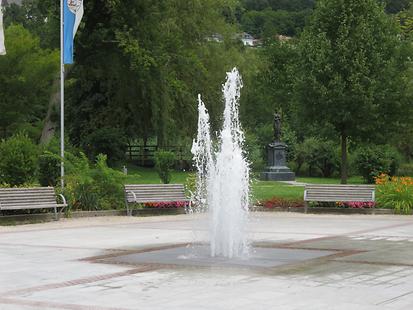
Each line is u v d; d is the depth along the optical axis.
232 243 13.23
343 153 29.11
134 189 22.98
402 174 43.91
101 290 9.59
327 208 23.61
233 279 10.37
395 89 27.80
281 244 14.70
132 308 8.37
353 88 27.03
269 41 81.75
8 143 22.50
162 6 43.00
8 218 19.94
